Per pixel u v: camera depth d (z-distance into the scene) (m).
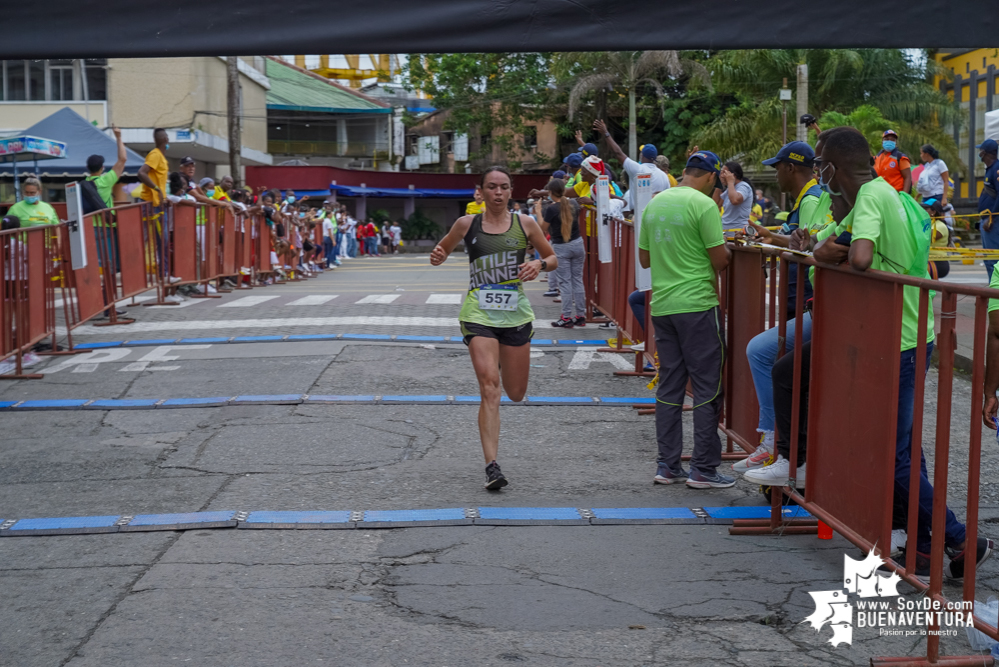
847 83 32.97
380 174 47.62
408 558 4.27
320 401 7.39
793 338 4.62
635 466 5.87
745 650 3.38
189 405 7.34
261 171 44.50
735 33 4.73
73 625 3.58
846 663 3.28
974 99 35.75
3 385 8.20
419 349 9.53
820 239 4.79
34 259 8.84
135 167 21.98
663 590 3.91
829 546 4.44
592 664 3.27
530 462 5.93
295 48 4.78
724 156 32.44
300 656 3.32
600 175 9.52
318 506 5.03
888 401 3.55
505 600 3.81
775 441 4.58
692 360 5.36
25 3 4.75
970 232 30.58
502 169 5.37
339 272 23.77
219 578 4.03
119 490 5.34
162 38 4.78
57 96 32.94
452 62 44.44
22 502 5.14
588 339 10.20
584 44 4.75
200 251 14.41
